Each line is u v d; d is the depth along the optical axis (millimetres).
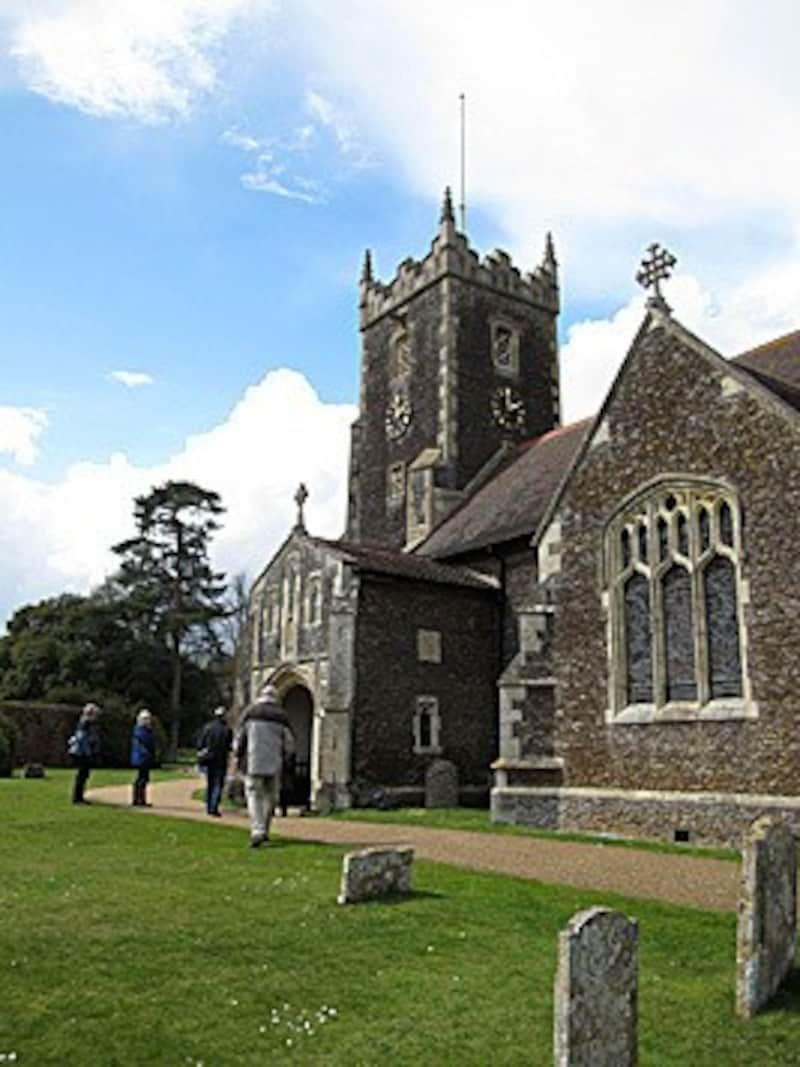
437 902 8922
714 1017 6199
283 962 7129
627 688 15500
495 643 22375
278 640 23125
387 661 20766
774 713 13172
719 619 14266
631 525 15820
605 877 10641
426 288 31062
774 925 6758
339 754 19688
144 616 52438
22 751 35812
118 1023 5840
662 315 15742
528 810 16156
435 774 20125
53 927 7934
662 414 15508
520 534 21625
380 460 31844
